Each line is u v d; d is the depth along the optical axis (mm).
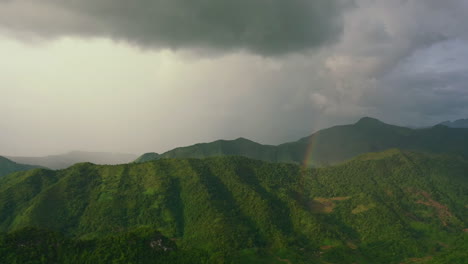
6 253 146875
